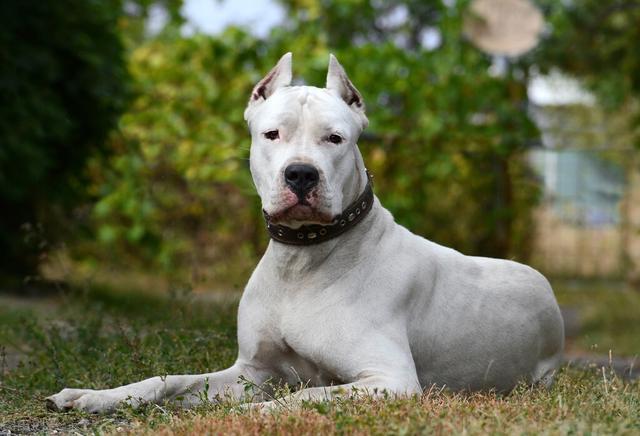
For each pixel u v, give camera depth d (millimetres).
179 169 12180
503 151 12430
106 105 11539
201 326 6703
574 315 12391
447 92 12258
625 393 4836
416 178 12570
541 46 16719
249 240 12680
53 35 10727
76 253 13320
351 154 4938
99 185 12984
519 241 13977
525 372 5734
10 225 11617
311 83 12164
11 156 10398
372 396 4281
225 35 12359
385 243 5141
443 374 5363
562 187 16594
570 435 3695
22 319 6789
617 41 15812
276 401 4418
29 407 4965
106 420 4445
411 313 5156
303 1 16453
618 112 18547
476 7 13492
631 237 16359
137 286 11977
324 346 4852
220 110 12016
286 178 4672
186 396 4984
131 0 14312
